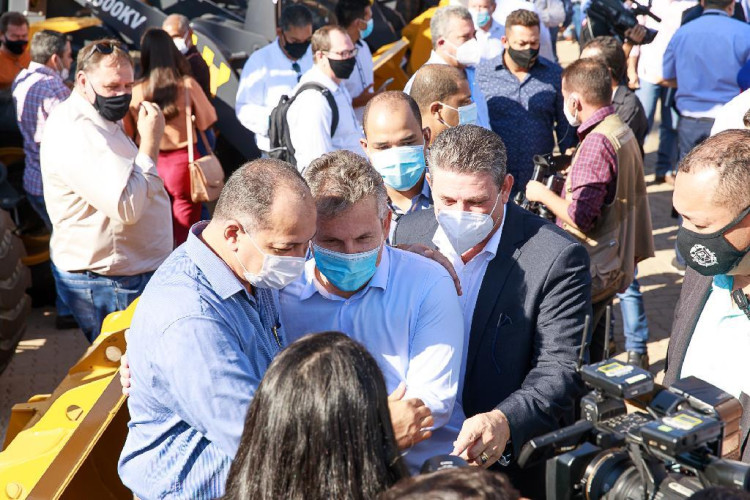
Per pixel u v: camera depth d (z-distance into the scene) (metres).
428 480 1.46
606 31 7.38
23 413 3.59
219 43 8.09
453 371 2.64
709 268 2.47
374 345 2.67
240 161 8.22
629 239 4.54
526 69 6.02
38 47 6.35
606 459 1.92
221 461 2.28
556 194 4.66
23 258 6.20
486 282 2.92
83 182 4.35
